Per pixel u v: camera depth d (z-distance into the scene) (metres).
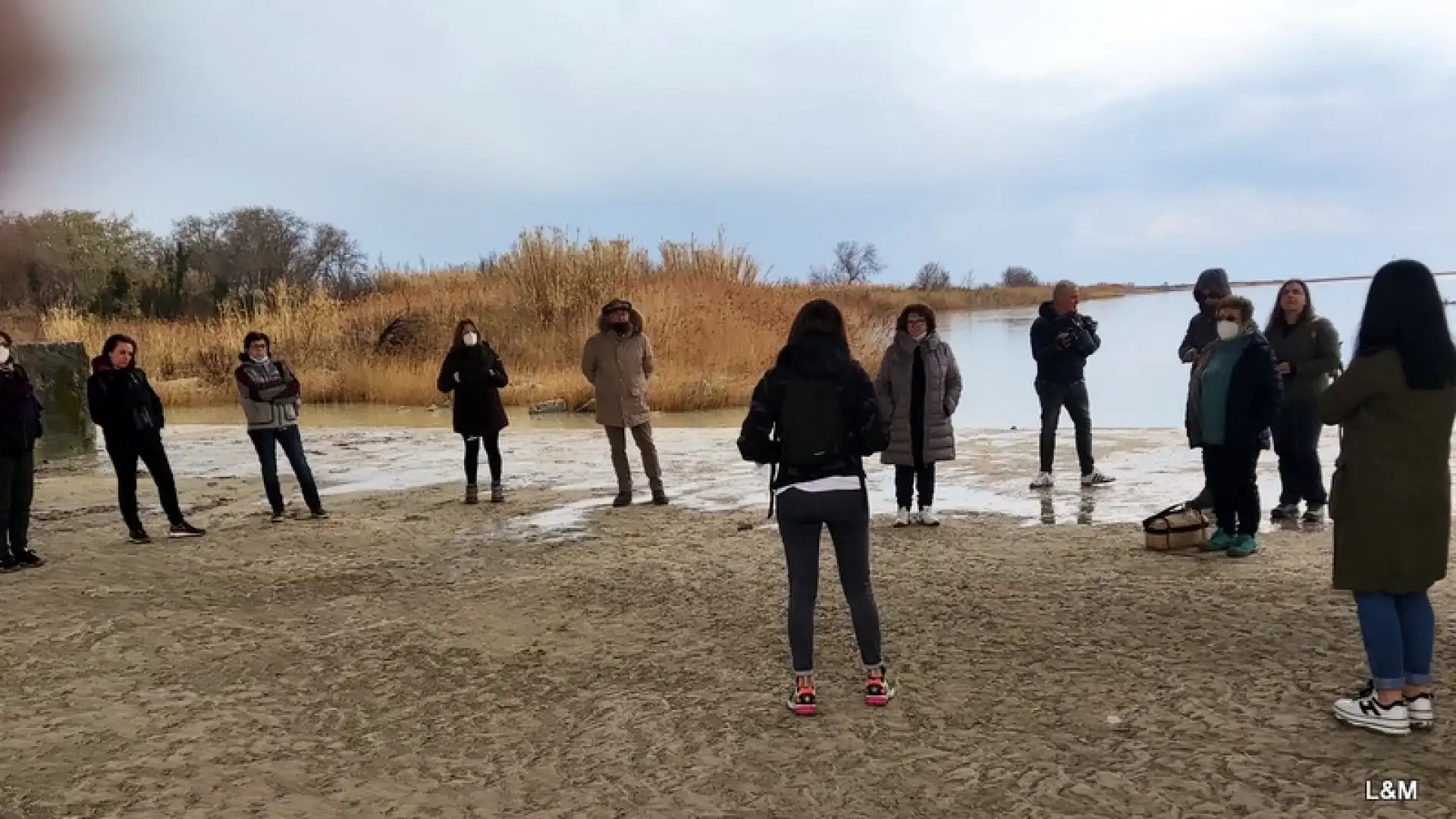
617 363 10.15
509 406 21.84
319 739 4.71
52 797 4.18
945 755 4.30
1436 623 5.69
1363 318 4.27
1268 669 5.11
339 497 11.52
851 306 28.11
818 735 4.57
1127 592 6.57
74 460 15.28
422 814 3.96
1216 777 3.98
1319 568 6.99
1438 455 4.21
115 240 44.12
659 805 3.97
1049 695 4.89
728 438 15.70
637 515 9.92
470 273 36.84
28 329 28.12
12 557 8.27
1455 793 3.80
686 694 5.14
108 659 5.91
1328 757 4.12
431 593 7.24
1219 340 7.47
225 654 5.95
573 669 5.57
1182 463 11.90
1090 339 10.27
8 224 39.41
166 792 4.19
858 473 4.78
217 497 11.66
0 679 5.60
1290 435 8.45
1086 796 3.89
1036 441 14.23
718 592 6.98
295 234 58.81
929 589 6.82
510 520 9.88
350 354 26.41
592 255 28.06
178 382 26.31
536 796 4.09
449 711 5.02
